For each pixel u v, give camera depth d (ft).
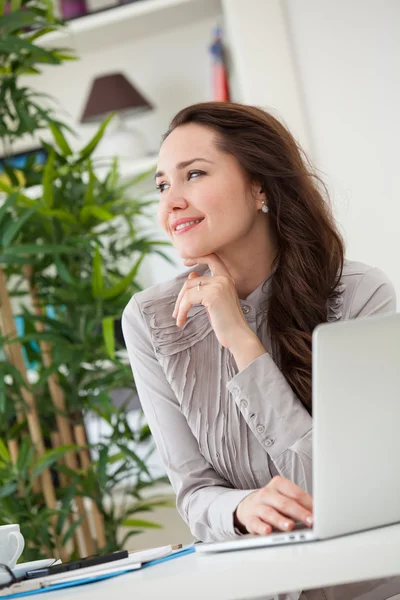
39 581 3.12
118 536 10.27
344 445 2.92
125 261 10.32
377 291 5.00
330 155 9.08
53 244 7.72
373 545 2.64
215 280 4.50
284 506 3.48
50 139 10.93
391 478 3.05
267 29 9.09
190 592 2.68
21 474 7.49
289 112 9.09
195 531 4.15
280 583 2.65
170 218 4.74
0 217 7.43
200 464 4.78
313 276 4.92
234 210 4.70
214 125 4.76
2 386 7.36
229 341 4.35
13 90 8.20
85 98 10.96
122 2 9.98
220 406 4.69
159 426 4.93
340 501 2.95
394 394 2.99
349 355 2.89
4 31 7.79
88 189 7.86
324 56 9.04
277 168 4.84
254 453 4.61
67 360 7.59
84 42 10.52
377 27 8.91
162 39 10.67
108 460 8.25
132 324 5.10
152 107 10.22
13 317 8.11
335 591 4.13
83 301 7.86
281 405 4.20
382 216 8.98
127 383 8.20
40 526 7.48
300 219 4.92
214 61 9.94
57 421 8.29
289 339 4.74
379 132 8.96
